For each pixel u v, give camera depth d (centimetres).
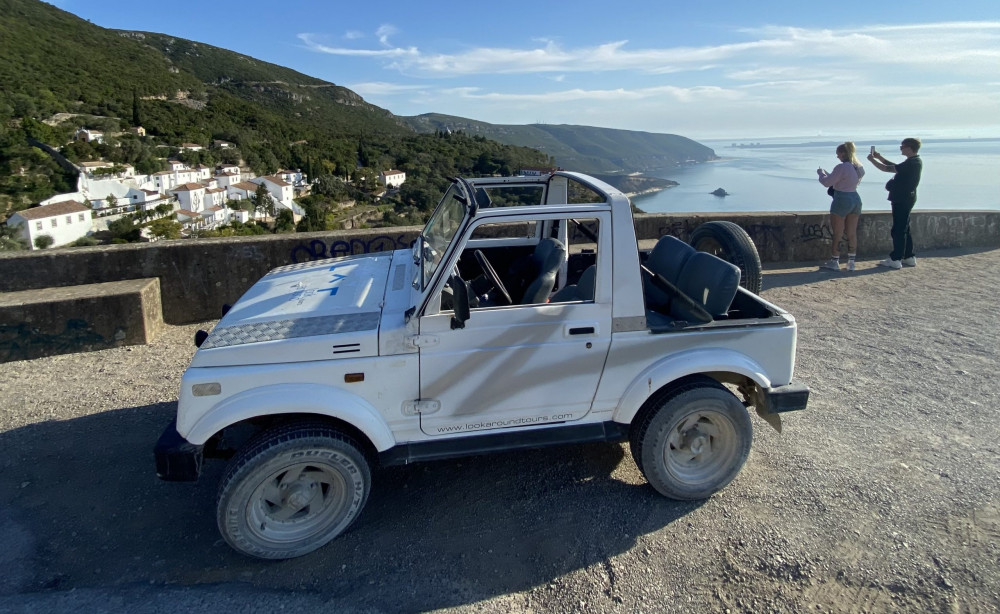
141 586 288
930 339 600
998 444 402
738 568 294
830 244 958
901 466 378
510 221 301
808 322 658
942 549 302
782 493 354
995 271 864
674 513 340
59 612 270
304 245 728
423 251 372
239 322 319
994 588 276
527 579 291
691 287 358
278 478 302
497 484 374
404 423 311
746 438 343
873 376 516
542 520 337
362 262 417
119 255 666
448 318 299
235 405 284
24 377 532
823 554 301
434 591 284
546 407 325
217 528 335
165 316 687
